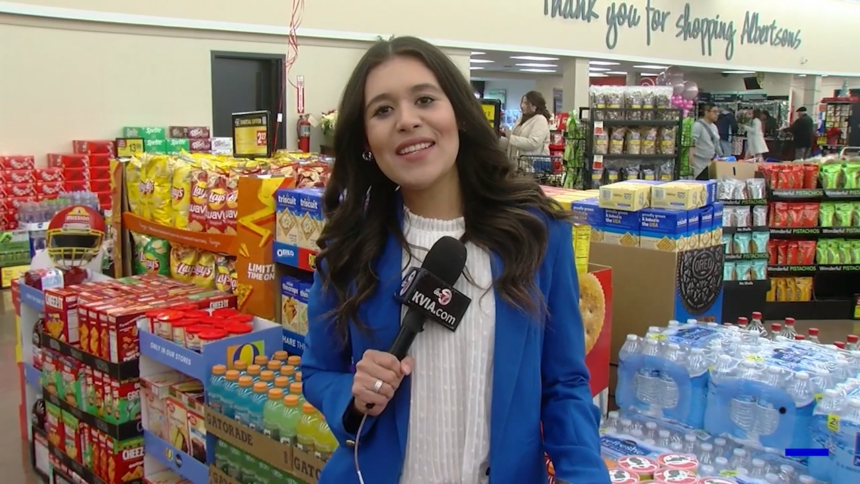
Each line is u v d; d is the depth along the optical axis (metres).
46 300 3.05
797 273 6.29
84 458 2.93
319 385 1.36
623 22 14.58
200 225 2.92
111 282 3.14
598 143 6.74
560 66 16.66
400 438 1.25
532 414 1.24
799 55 18.72
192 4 9.29
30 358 3.46
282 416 2.02
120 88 8.86
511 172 1.36
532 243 1.27
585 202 2.93
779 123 16.33
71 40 8.44
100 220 3.41
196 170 3.02
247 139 3.51
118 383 2.66
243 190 2.63
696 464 1.91
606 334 2.35
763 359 2.10
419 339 1.26
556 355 1.29
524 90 21.69
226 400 2.24
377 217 1.33
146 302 2.80
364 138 1.33
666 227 2.64
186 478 2.57
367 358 1.18
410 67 1.25
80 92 8.55
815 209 5.98
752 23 17.28
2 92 8.02
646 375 2.25
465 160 1.33
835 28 19.34
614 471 1.88
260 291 2.62
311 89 10.62
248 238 2.63
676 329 2.41
